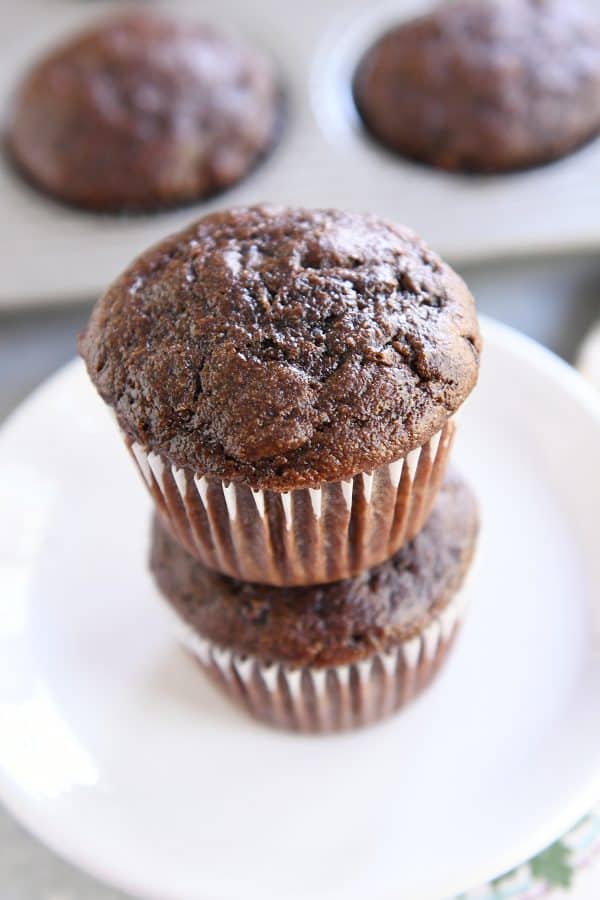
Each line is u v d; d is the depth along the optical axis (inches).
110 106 16.5
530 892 10.8
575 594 12.1
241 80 17.3
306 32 18.8
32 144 16.8
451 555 11.2
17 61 18.7
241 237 10.0
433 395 9.6
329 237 9.8
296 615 10.9
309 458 9.3
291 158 17.1
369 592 10.9
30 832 10.7
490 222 16.2
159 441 9.6
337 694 11.1
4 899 11.3
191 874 10.3
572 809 10.4
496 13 17.0
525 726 11.2
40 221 16.7
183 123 16.6
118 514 13.0
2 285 16.0
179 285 9.7
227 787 11.1
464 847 10.3
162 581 11.5
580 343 16.0
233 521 10.1
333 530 10.2
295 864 10.4
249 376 9.3
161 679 11.9
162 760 11.3
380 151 17.2
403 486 10.1
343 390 9.3
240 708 11.7
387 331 9.5
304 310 9.5
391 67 17.1
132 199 16.7
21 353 16.8
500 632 11.9
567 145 16.8
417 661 11.1
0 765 10.9
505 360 13.4
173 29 17.5
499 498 12.8
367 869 10.2
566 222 16.1
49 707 11.5
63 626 12.2
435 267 10.0
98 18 19.4
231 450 9.4
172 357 9.5
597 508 12.4
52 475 13.1
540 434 13.0
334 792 11.0
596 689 11.3
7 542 12.5
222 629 11.0
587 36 17.0
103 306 10.1
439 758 11.2
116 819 10.7
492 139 16.5
